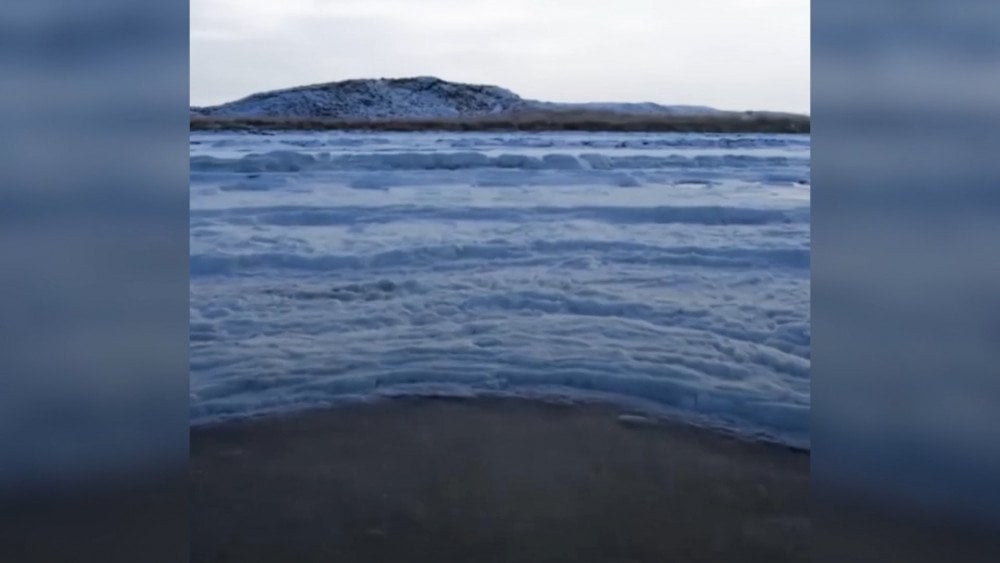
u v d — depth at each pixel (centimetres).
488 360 405
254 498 317
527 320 433
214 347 405
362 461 336
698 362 402
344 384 389
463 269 464
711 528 302
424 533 293
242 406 377
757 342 416
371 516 304
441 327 424
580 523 305
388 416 362
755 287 458
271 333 421
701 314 434
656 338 412
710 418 373
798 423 367
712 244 478
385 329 425
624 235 489
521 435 355
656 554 291
